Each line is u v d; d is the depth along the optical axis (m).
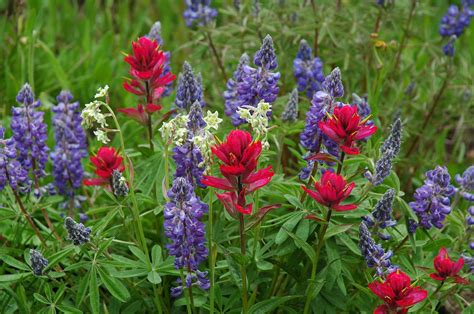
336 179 0.87
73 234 0.93
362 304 0.97
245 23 1.26
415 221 0.93
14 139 1.04
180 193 0.88
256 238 0.94
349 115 0.88
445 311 1.11
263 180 0.86
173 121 0.91
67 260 1.02
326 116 0.93
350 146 0.89
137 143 1.28
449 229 1.10
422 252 0.99
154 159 1.01
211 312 0.93
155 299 0.97
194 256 0.91
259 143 0.84
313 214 0.94
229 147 0.84
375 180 0.93
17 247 1.08
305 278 0.97
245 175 0.85
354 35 1.28
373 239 0.93
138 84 1.01
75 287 1.00
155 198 1.07
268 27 1.24
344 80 1.28
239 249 0.95
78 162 1.09
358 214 0.94
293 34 1.24
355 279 1.00
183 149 0.92
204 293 0.97
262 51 0.96
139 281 1.00
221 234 0.97
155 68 1.00
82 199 1.11
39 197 1.06
